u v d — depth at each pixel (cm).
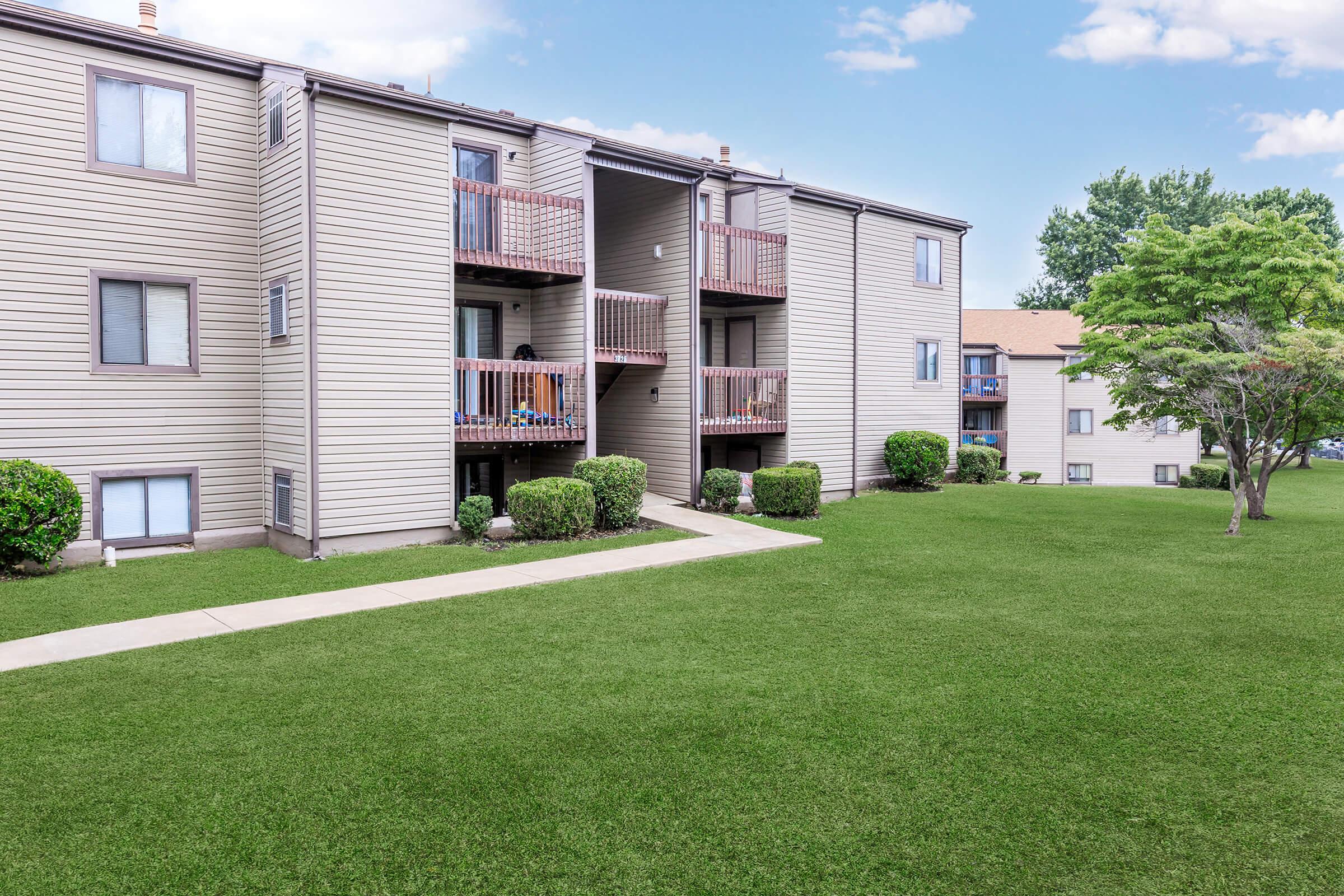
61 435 1240
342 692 717
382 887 443
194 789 546
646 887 445
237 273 1380
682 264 1777
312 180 1262
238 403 1391
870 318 2184
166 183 1309
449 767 578
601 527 1518
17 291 1198
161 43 1275
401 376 1366
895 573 1192
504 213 1542
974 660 810
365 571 1192
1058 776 570
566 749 609
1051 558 1313
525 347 1655
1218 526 1656
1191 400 1722
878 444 2233
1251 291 1875
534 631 899
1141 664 802
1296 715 675
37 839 487
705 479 1767
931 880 452
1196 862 470
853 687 737
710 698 709
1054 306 5225
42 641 859
